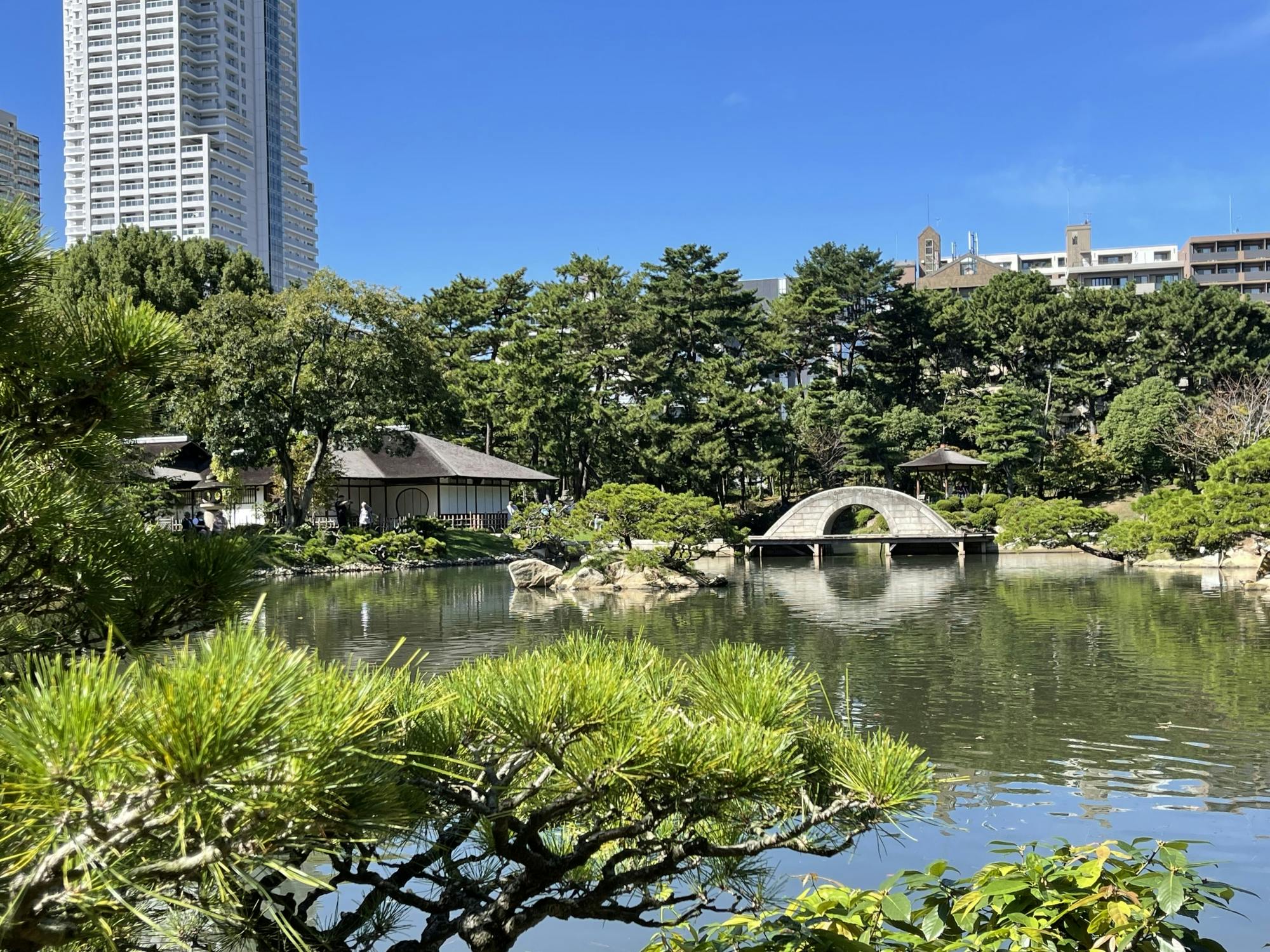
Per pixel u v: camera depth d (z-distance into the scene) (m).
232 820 1.79
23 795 1.58
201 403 40.59
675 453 60.56
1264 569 30.36
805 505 48.22
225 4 145.00
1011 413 63.28
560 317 66.38
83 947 2.11
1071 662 16.98
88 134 142.00
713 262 70.56
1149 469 62.88
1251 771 10.30
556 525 35.81
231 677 1.68
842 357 79.50
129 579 3.12
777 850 7.91
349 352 42.50
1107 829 8.60
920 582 34.03
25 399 3.16
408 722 2.66
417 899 3.22
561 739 2.60
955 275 108.69
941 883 3.21
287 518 43.34
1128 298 73.25
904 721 12.81
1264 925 6.50
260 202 152.50
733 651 3.24
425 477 51.66
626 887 3.53
